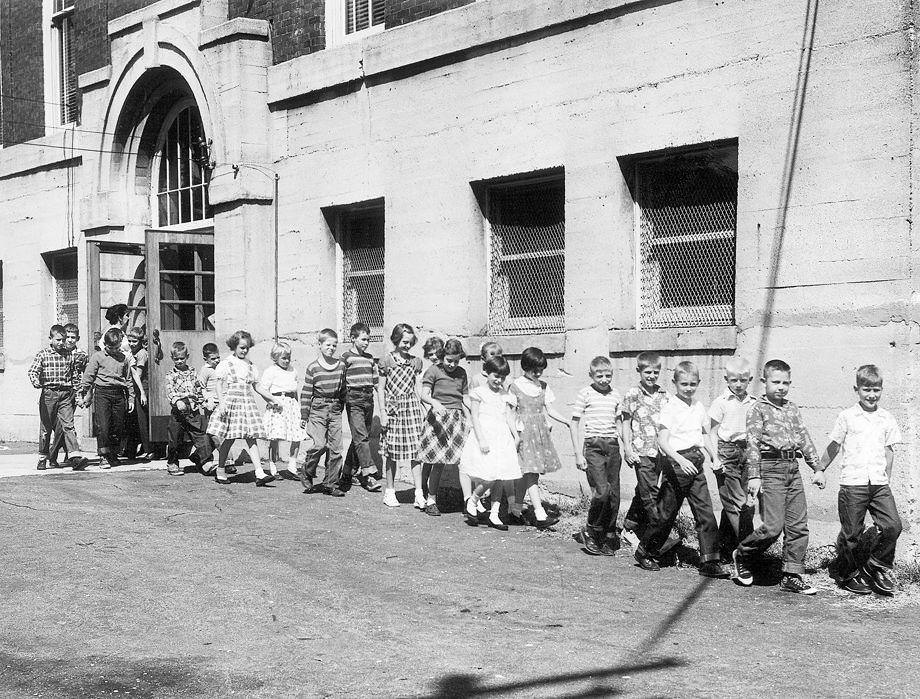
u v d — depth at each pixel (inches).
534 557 351.9
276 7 581.3
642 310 422.9
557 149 440.5
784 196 363.9
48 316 775.1
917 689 225.0
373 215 550.3
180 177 679.7
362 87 529.7
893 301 336.8
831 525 350.3
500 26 458.0
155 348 580.7
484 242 482.3
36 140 773.9
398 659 243.0
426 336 497.4
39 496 463.5
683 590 310.7
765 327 368.2
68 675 233.1
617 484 360.2
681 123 395.9
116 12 704.4
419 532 390.3
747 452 310.5
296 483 507.5
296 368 570.9
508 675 231.5
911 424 332.2
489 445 391.9
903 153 335.3
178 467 536.1
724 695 219.9
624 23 414.0
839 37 350.0
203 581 313.6
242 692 221.5
